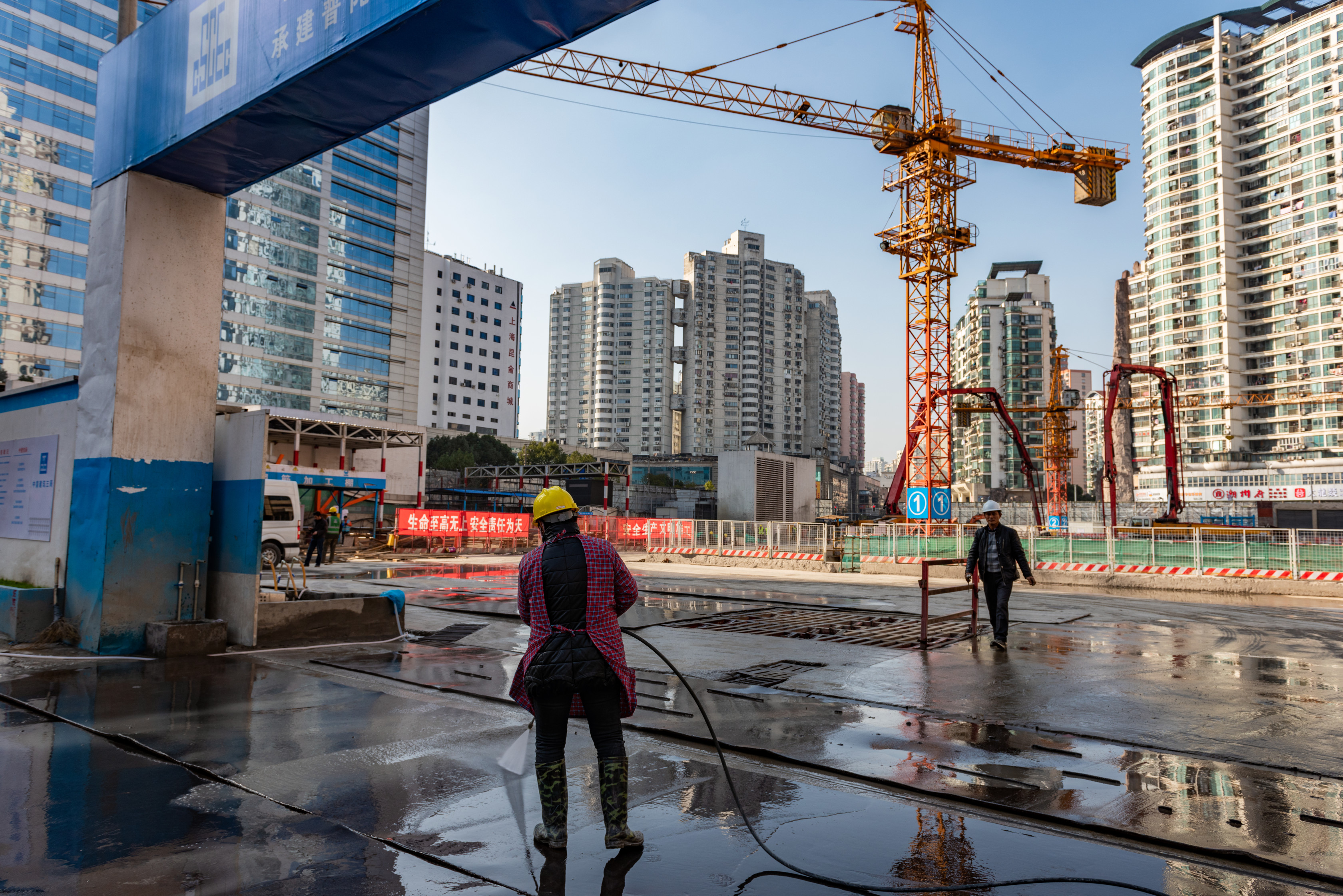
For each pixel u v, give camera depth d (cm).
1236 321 11381
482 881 292
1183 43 12381
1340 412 10281
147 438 795
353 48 567
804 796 392
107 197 816
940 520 4116
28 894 273
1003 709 584
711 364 16725
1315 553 2011
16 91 5516
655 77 4606
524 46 563
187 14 740
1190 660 827
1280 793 397
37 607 812
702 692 633
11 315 5459
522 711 557
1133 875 303
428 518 3080
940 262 4272
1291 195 10875
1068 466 7394
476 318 13188
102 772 418
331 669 717
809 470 7206
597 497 6041
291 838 330
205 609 827
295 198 6831
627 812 328
